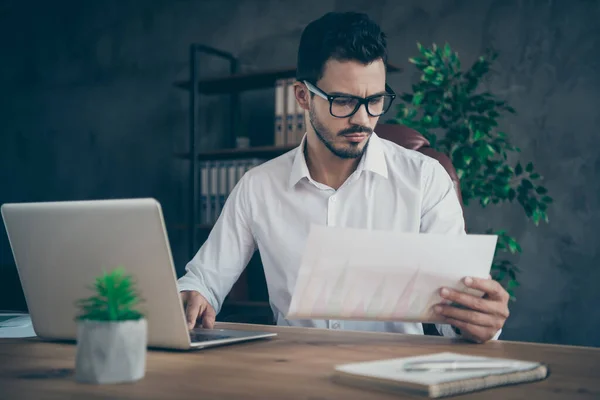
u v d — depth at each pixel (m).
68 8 4.82
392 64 3.46
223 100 4.21
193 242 3.69
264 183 1.83
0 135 5.00
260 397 0.73
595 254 3.33
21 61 4.96
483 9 3.58
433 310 1.16
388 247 1.08
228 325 1.43
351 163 1.75
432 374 0.78
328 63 1.53
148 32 4.54
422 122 2.90
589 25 3.39
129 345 0.81
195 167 3.72
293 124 3.46
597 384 0.81
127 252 1.00
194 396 0.74
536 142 3.46
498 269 3.31
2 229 4.93
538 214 2.93
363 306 1.12
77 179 4.73
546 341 3.40
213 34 4.30
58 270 1.08
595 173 3.35
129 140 4.57
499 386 0.79
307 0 4.01
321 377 0.84
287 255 1.77
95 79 4.71
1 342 1.18
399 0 3.78
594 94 3.37
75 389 0.78
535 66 3.48
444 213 1.74
